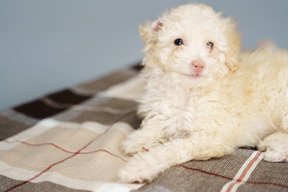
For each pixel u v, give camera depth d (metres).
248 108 0.47
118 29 1.01
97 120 0.57
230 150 0.44
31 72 0.89
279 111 0.47
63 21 0.99
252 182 0.39
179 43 0.46
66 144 0.48
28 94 0.81
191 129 0.45
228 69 0.49
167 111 0.47
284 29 0.91
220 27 0.47
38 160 0.44
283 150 0.43
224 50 0.47
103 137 0.49
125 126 0.52
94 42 1.01
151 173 0.40
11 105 0.77
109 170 0.42
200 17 0.46
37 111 0.61
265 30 0.92
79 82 0.87
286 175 0.39
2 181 0.40
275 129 0.49
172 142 0.43
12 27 0.95
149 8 0.97
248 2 0.91
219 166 0.42
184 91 0.47
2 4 0.94
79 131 0.52
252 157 0.43
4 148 0.48
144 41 0.50
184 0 0.54
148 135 0.47
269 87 0.48
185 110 0.46
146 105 0.50
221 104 0.46
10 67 0.89
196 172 0.41
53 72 0.89
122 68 0.83
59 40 0.99
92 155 0.44
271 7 0.90
